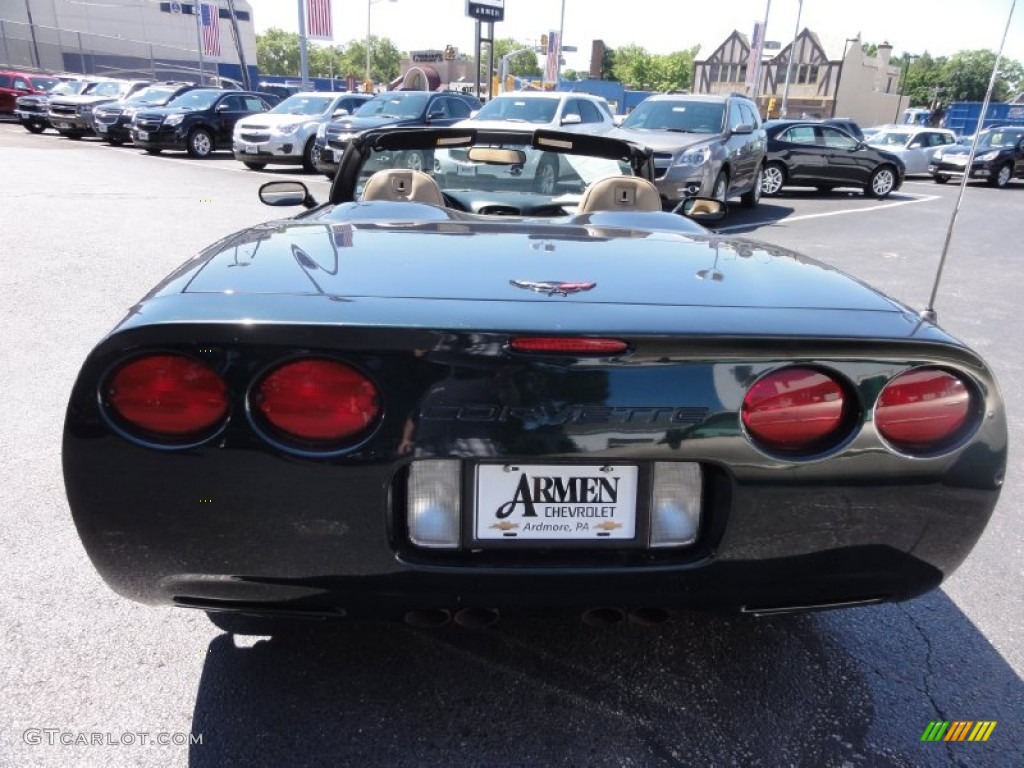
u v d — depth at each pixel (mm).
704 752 1870
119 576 1684
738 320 1672
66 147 19281
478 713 1970
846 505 1679
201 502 1591
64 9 48031
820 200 15484
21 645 2174
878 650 2279
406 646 2213
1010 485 3484
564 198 3479
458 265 1961
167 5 50094
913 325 1760
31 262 6855
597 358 1572
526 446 1582
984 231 11922
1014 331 6180
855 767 1838
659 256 2189
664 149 10078
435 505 1644
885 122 73625
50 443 3473
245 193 12141
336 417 1568
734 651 2244
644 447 1603
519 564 1658
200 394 1556
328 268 1903
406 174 3189
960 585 2660
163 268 6848
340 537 1612
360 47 113188
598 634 2291
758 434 1631
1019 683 2154
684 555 1704
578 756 1848
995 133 21484
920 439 1684
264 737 1872
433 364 1561
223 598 1700
